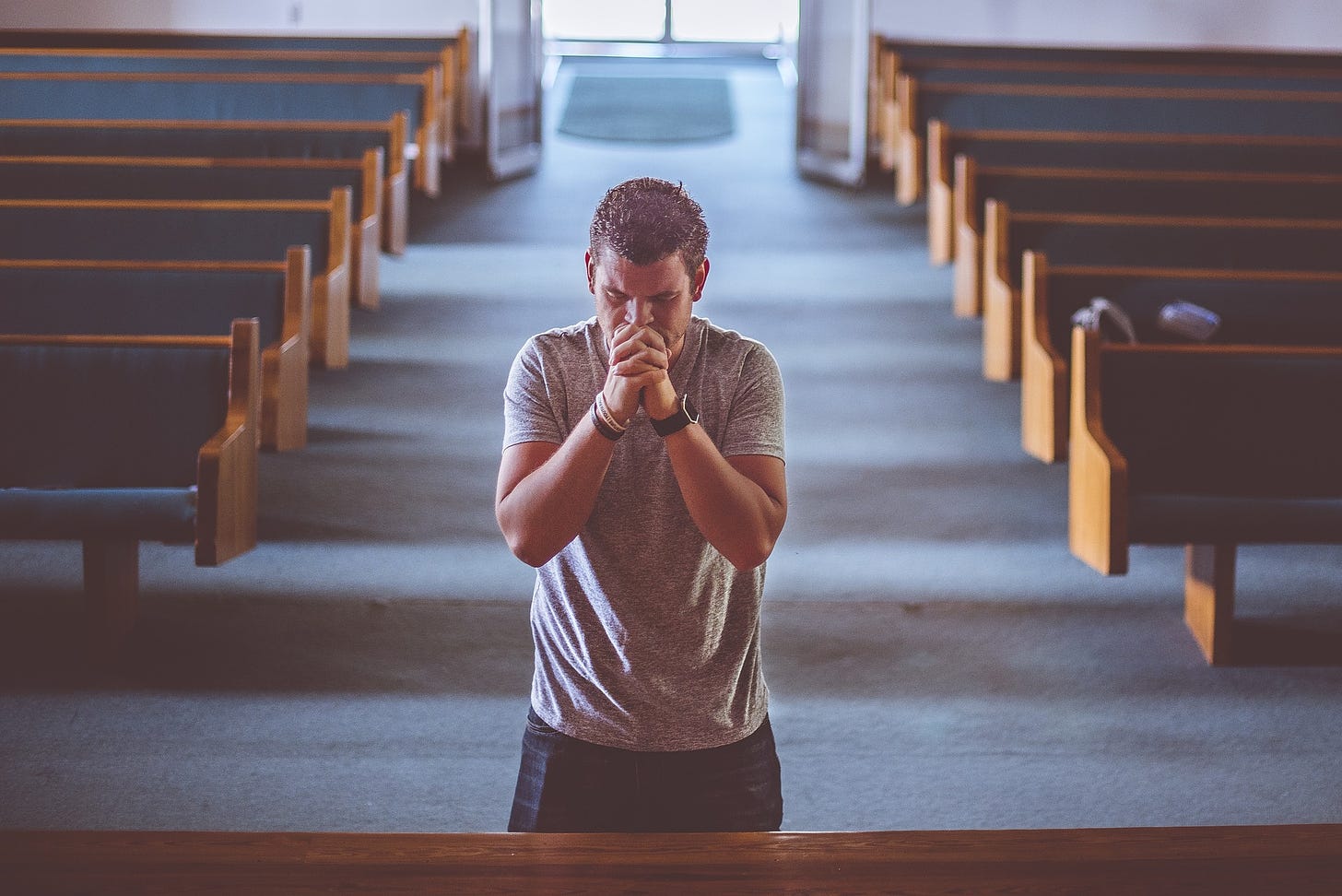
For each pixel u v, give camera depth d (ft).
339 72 23.08
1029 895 3.95
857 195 23.00
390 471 12.52
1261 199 15.52
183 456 10.12
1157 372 10.24
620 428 4.20
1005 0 27.45
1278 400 10.28
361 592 10.50
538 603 4.94
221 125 17.89
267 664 9.51
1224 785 8.29
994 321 14.87
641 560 4.57
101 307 12.48
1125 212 15.72
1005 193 16.16
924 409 14.14
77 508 9.25
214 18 26.94
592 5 39.04
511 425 4.70
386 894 3.93
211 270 12.55
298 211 14.37
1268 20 26.94
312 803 7.93
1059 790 8.23
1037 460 13.08
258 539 11.24
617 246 4.21
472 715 9.01
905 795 8.18
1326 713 9.14
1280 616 10.42
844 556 11.24
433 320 16.39
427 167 21.36
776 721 8.96
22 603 10.26
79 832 4.25
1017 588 10.80
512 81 24.04
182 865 4.07
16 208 13.89
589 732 4.76
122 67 22.39
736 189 23.39
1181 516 9.50
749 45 38.88
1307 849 4.21
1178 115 20.42
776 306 17.07
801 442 13.34
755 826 4.88
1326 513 9.61
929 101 21.11
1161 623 10.35
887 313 16.90
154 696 9.05
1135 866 4.11
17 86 20.44
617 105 31.24
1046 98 20.67
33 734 8.52
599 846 4.20
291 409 12.60
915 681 9.50
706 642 4.68
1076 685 9.48
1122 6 27.27
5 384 10.16
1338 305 12.57
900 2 27.66
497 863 4.10
